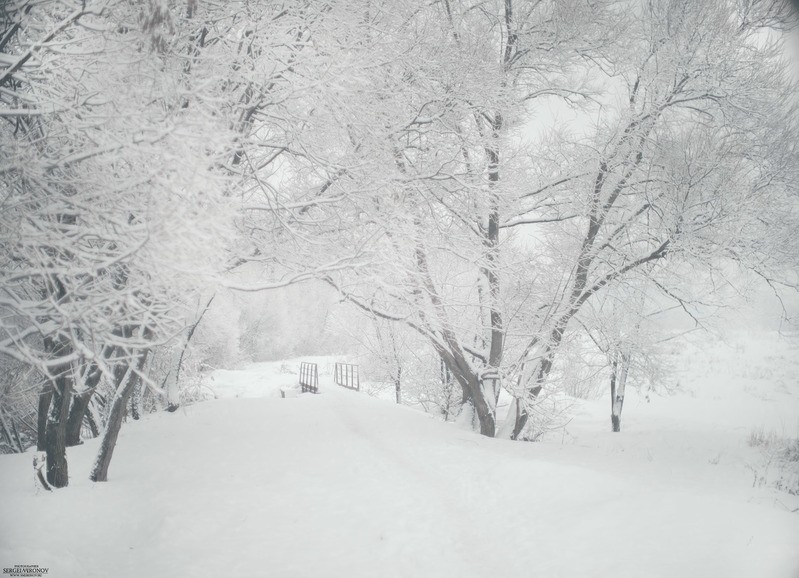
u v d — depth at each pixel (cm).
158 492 747
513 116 1138
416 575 511
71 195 513
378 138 838
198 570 512
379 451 1012
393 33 798
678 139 1120
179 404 1562
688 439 1396
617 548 523
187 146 484
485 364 1288
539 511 655
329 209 891
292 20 700
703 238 1081
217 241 498
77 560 519
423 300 1110
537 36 1149
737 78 1091
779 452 1209
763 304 1329
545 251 1301
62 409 739
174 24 524
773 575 429
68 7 525
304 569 521
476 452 976
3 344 446
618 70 1202
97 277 474
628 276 1252
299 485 797
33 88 553
